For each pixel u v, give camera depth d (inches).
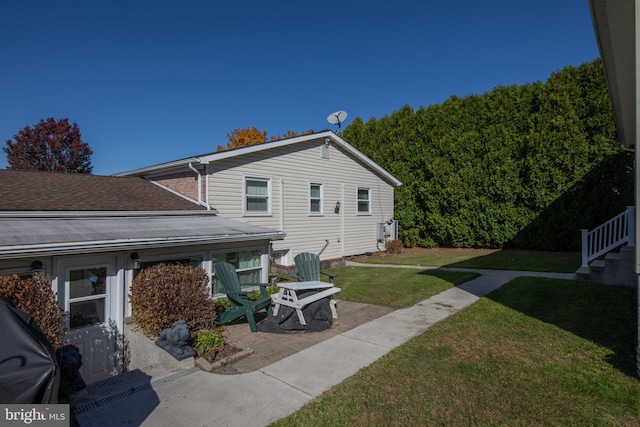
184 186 410.3
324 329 219.0
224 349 187.0
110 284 234.4
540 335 191.3
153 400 137.1
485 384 140.4
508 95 577.0
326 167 529.7
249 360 176.4
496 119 587.5
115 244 220.4
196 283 222.5
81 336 219.5
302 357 177.8
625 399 125.1
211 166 386.3
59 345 167.2
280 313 234.2
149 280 210.5
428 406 126.0
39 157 946.1
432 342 188.9
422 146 673.6
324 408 127.9
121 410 129.7
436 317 235.1
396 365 161.9
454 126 638.5
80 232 231.6
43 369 78.6
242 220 415.8
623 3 150.1
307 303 222.7
